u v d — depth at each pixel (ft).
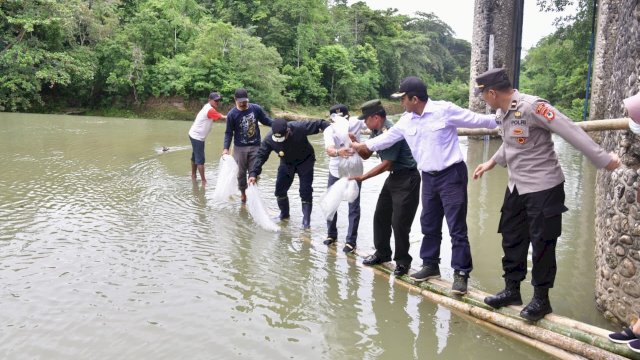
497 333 12.87
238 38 99.19
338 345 12.16
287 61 127.44
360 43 164.04
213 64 97.35
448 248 19.58
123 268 16.37
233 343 12.04
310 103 127.24
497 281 16.46
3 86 85.20
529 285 15.97
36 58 83.71
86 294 14.39
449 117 14.06
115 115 94.79
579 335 11.43
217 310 13.67
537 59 137.90
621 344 10.77
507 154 12.46
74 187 27.84
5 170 32.04
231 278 15.93
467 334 12.84
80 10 88.33
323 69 134.10
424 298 14.96
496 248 19.63
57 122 66.74
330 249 19.10
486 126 14.03
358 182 18.11
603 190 14.79
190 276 15.90
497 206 26.12
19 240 18.74
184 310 13.61
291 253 18.53
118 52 94.22
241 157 25.12
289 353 11.70
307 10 129.29
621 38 14.48
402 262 16.26
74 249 17.95
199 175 32.27
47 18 84.53
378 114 16.40
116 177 30.89
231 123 24.85
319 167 37.83
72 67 86.94
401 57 174.19
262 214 21.47
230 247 18.85
